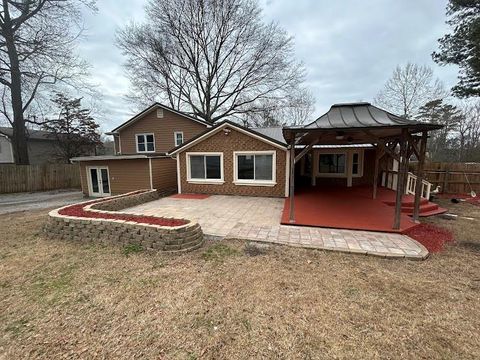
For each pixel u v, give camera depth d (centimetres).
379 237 510
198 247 465
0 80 1463
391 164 1054
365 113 584
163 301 297
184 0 1931
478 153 2148
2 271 384
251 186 1019
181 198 994
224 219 668
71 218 532
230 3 1961
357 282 338
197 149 1080
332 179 1162
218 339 234
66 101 2077
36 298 307
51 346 227
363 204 773
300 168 1228
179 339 235
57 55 1455
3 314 276
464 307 282
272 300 296
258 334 240
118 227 489
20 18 1380
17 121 1614
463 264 395
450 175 1109
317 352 218
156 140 1733
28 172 1569
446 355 214
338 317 265
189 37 2080
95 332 245
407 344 227
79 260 421
